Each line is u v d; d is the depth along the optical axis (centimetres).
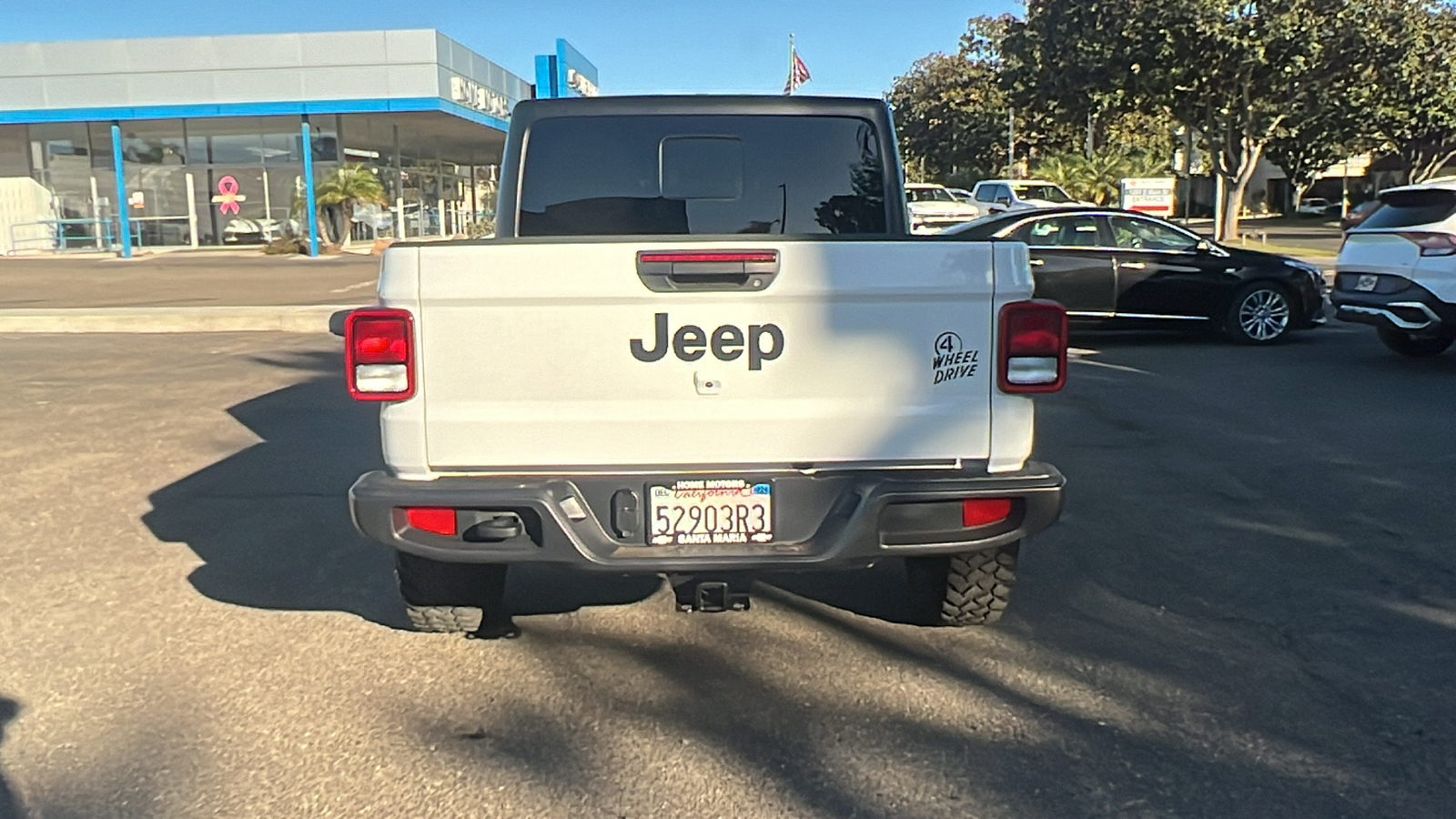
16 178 3381
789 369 376
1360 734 369
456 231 4238
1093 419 862
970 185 5578
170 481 705
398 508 368
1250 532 582
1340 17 2531
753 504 378
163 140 3331
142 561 552
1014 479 380
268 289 2034
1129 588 506
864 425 380
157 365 1199
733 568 369
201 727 378
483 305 368
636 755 359
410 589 435
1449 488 660
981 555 432
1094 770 348
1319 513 614
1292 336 1330
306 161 3103
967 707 392
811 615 481
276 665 429
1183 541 571
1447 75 2759
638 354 372
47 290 2061
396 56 3000
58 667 427
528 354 371
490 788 338
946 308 378
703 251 367
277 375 1128
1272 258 1266
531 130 550
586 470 378
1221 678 412
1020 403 386
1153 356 1182
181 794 335
